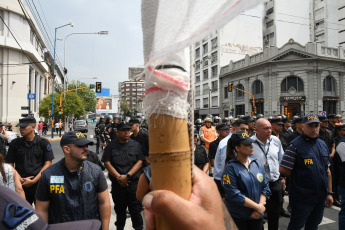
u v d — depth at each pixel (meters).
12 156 3.21
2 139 4.65
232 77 32.12
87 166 2.20
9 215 0.83
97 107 81.44
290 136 5.02
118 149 3.52
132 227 3.79
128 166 3.47
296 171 2.80
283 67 26.12
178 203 0.48
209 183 0.58
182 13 0.42
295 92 26.02
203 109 38.94
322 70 25.48
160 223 0.52
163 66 0.47
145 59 0.49
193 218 0.49
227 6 0.37
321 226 3.82
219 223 0.55
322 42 38.31
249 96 29.22
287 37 27.86
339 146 3.13
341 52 26.44
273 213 3.14
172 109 0.48
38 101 31.58
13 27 23.70
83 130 26.77
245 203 2.39
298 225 2.80
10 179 2.25
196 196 0.54
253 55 28.67
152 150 0.51
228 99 33.00
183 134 0.50
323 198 2.77
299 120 4.90
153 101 0.49
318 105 25.20
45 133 25.08
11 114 23.66
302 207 2.74
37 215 0.91
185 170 0.51
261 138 3.25
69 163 2.08
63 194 2.04
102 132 8.52
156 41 0.45
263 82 27.39
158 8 0.46
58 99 26.80
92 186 2.15
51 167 2.12
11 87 23.72
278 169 3.21
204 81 39.16
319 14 38.66
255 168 2.62
